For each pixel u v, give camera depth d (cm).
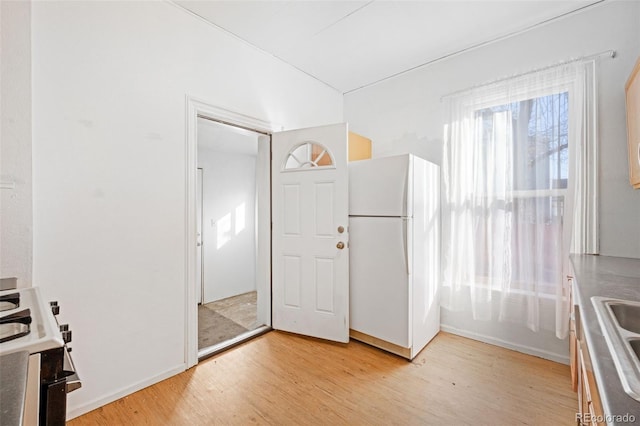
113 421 162
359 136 318
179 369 209
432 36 251
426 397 182
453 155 271
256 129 273
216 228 439
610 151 201
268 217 291
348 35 250
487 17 225
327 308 261
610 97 202
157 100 200
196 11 217
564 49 221
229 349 246
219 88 238
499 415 166
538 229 227
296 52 276
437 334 275
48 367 75
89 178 171
